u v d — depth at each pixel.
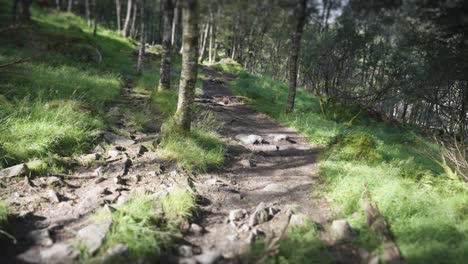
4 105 7.02
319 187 5.80
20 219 4.11
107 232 3.79
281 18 14.33
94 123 7.38
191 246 3.89
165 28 12.44
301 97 18.77
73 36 16.83
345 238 4.20
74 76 11.38
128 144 7.03
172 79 17.08
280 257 3.67
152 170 5.95
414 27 10.95
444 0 9.46
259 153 7.89
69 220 4.19
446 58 10.48
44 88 8.81
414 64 11.89
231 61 39.41
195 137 7.54
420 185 6.01
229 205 5.08
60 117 7.07
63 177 5.36
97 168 5.77
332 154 7.47
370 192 5.31
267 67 52.53
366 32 12.85
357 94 15.57
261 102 14.74
